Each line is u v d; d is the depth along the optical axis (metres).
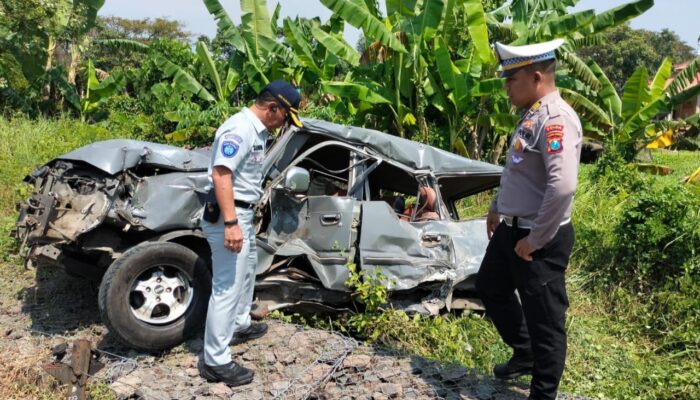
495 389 3.47
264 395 3.35
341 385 3.47
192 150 4.97
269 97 3.32
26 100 14.63
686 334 4.89
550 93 2.85
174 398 3.24
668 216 5.79
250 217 3.42
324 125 4.71
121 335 3.65
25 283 5.20
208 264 4.29
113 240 4.00
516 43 10.59
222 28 12.88
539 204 2.89
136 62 29.48
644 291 5.70
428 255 4.61
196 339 4.02
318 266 4.38
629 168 10.16
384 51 11.58
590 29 10.55
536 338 3.00
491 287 3.29
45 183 4.15
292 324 4.27
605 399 4.12
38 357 3.64
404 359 3.86
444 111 10.73
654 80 13.33
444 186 5.43
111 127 13.66
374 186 5.52
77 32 15.83
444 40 10.30
